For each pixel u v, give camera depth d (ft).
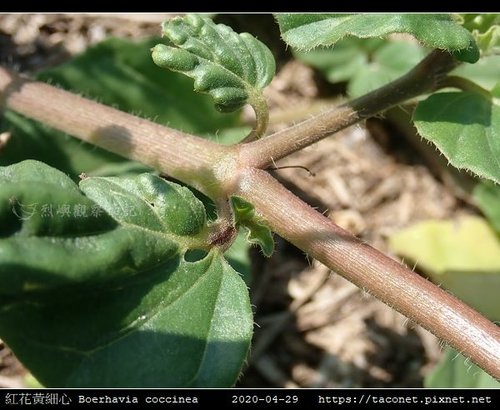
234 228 0.24
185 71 0.25
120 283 0.21
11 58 0.41
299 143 0.27
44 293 0.20
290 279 0.41
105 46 0.38
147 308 0.22
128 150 0.29
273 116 0.44
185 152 0.28
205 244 0.23
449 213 0.45
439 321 0.23
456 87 0.27
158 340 0.21
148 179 0.23
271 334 0.39
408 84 0.27
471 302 0.40
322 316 0.40
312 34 0.25
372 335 0.40
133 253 0.21
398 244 0.42
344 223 0.43
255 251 0.41
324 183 0.44
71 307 0.20
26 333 0.19
